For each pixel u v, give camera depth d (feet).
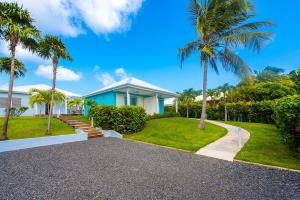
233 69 40.34
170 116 70.74
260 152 23.47
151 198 11.75
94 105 51.06
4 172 16.85
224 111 83.51
